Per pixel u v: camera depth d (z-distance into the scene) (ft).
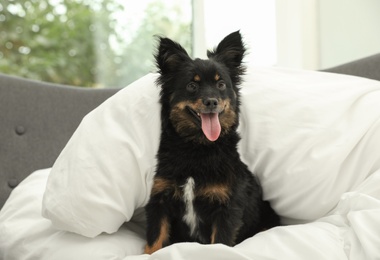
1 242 6.82
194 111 6.91
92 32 16.89
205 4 12.62
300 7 11.88
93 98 10.44
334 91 7.29
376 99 7.07
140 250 6.56
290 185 6.75
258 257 5.07
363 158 6.61
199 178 6.68
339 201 6.31
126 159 6.49
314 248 5.18
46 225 6.58
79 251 5.95
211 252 5.07
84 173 6.19
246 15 12.32
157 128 6.97
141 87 7.23
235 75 7.65
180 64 7.38
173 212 6.86
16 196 7.63
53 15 16.74
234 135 7.11
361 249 5.24
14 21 16.24
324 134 6.70
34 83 10.14
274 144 6.93
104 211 6.09
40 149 9.92
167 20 15.65
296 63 12.03
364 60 9.33
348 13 11.84
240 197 6.75
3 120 9.68
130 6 16.10
